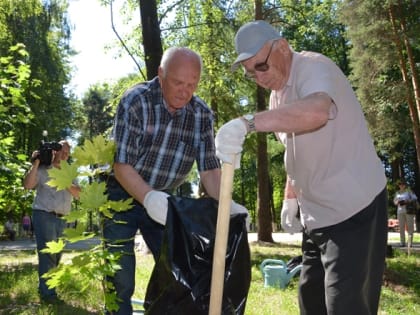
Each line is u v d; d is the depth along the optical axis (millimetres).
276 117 2240
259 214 16016
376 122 19422
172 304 2305
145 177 3357
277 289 6406
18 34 20891
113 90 14812
